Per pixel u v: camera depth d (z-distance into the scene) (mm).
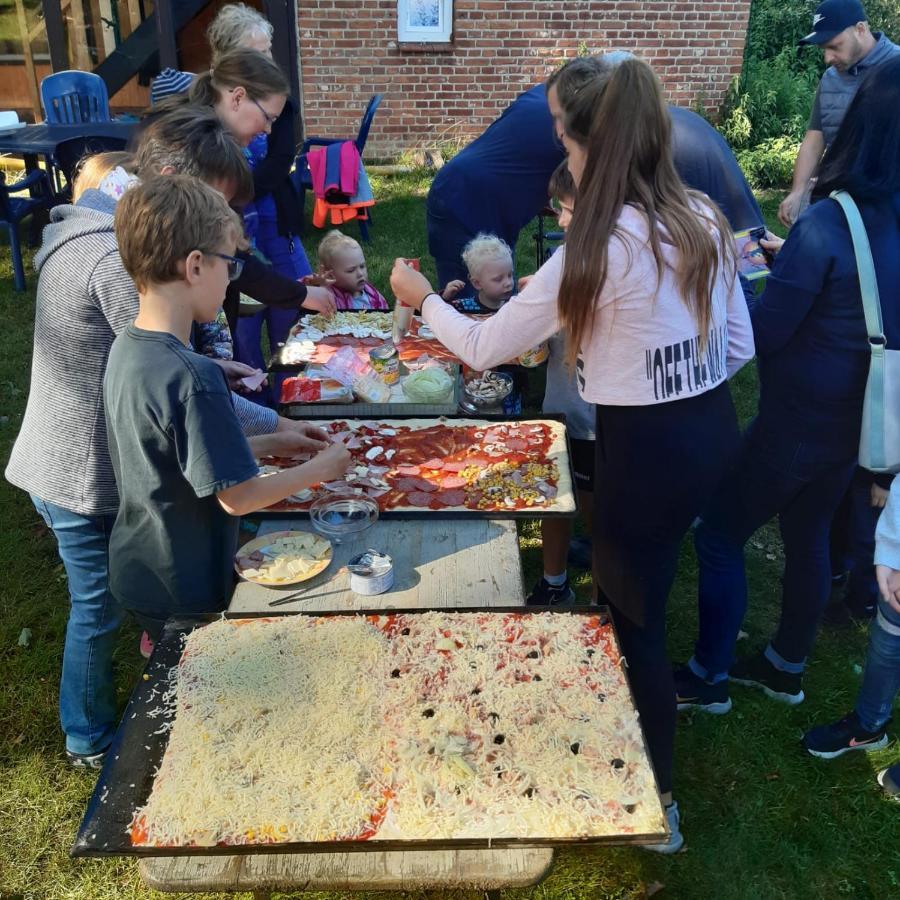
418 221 7480
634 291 1784
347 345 3494
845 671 3129
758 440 2553
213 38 3756
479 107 8719
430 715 1725
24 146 5945
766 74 8875
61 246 2178
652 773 1600
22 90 9297
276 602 2061
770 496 2559
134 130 2973
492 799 1547
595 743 1659
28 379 4992
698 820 2598
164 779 1585
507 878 1537
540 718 1714
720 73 8711
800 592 2764
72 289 2139
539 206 4422
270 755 1632
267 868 1551
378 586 2072
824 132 4922
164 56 8766
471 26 8336
